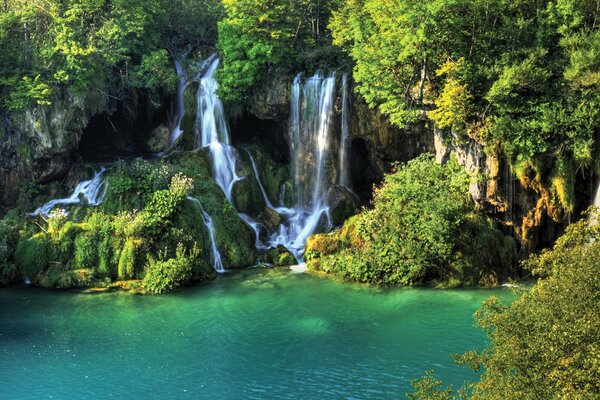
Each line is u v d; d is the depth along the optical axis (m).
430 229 26.92
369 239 28.70
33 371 18.47
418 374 18.11
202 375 18.27
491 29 27.73
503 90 26.02
